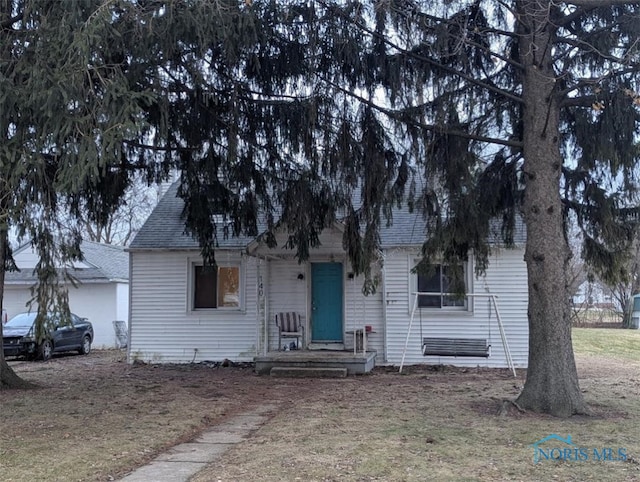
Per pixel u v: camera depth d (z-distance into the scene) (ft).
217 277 54.80
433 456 20.67
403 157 32.71
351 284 52.31
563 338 28.60
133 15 23.62
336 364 46.42
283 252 47.78
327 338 52.49
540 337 28.81
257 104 32.01
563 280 29.19
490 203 34.30
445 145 31.86
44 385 40.60
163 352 54.70
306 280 52.75
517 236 49.19
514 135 33.78
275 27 29.25
